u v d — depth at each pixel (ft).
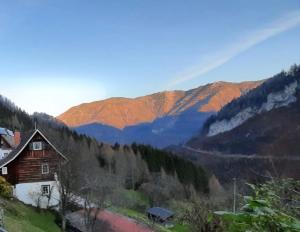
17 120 597.52
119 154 442.50
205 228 53.01
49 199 179.93
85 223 155.84
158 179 371.35
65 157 188.96
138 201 301.43
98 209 159.02
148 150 479.82
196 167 453.17
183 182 414.00
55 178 180.55
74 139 478.59
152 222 177.17
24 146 186.50
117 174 377.71
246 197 14.37
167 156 461.78
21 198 182.60
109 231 160.15
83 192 188.14
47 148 188.85
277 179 21.68
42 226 159.53
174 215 196.95
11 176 184.03
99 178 215.92
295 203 18.70
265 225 14.14
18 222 124.26
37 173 186.50
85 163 310.65
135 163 414.82
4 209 144.05
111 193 268.82
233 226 14.66
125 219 180.86
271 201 17.40
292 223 13.83
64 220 160.97
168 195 329.52
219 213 14.35
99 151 476.95
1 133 269.23
